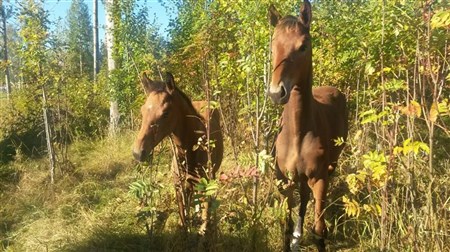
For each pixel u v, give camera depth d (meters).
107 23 9.65
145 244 4.36
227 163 6.12
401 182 3.68
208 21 5.19
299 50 3.35
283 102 3.26
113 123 9.57
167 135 4.10
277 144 3.98
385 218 3.35
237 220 3.88
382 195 3.34
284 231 4.00
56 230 4.93
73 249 4.39
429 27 2.90
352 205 3.26
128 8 8.35
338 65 6.05
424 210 3.30
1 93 19.41
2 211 5.69
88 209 5.51
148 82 4.18
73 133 9.30
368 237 4.20
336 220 4.38
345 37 5.98
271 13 3.88
